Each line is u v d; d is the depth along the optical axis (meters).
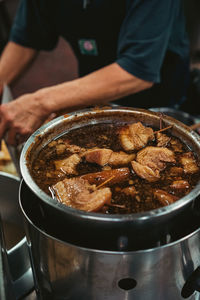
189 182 0.79
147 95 1.93
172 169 0.83
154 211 0.64
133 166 0.83
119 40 1.61
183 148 0.88
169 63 1.86
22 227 1.08
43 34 1.91
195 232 0.68
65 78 3.38
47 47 2.02
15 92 3.22
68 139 0.93
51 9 1.79
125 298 0.75
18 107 1.50
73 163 0.85
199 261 0.79
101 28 1.71
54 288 0.81
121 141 0.93
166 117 0.93
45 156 0.88
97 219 0.64
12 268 0.92
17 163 1.40
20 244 0.92
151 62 1.50
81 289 0.75
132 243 0.71
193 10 3.15
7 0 3.01
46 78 3.38
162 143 0.89
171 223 0.70
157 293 0.76
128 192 0.78
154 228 0.69
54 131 0.92
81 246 0.72
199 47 3.43
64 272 0.74
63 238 0.73
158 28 1.46
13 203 1.07
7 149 1.55
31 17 1.85
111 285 0.72
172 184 0.78
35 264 0.83
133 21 1.48
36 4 1.78
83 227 0.68
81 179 0.79
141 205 0.75
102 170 0.85
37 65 3.53
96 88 1.52
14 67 1.99
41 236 0.71
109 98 1.57
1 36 3.03
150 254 0.66
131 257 0.66
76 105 1.53
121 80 1.52
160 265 0.70
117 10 1.62
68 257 0.70
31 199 0.83
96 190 0.75
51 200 0.67
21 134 1.49
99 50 1.83
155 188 0.79
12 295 0.78
